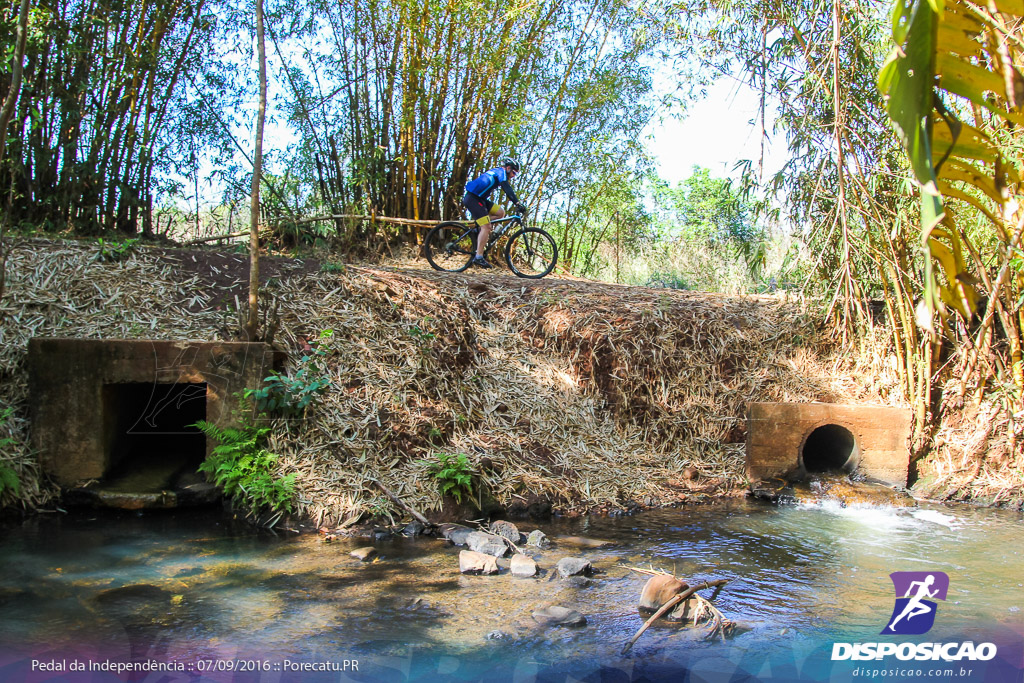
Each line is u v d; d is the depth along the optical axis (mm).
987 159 2018
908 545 5156
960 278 2678
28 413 5566
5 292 6141
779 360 7660
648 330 7496
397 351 6598
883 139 7094
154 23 8578
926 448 6852
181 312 6520
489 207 8906
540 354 7270
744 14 7098
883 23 6402
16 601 3773
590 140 10703
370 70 9758
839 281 7520
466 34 9508
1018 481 6441
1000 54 1838
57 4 7816
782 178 7711
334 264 7375
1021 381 6699
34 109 7691
